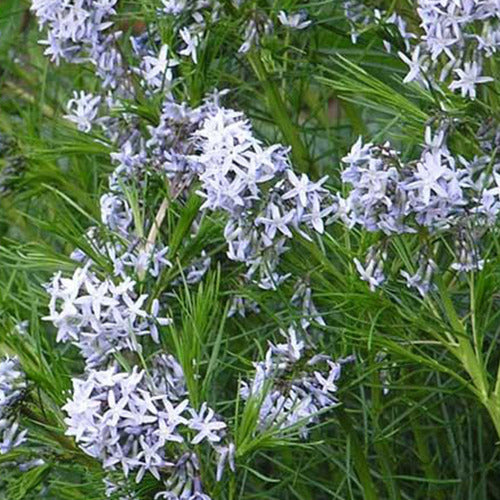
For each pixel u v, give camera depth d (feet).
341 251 2.83
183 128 2.83
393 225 2.60
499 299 2.88
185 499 2.57
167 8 2.99
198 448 2.60
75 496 2.94
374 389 3.03
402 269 2.84
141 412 2.53
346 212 2.68
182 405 2.54
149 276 2.84
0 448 2.68
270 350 2.75
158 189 2.96
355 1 3.05
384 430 3.05
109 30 2.99
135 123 3.02
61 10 2.91
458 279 2.97
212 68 3.15
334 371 2.74
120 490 2.69
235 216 2.65
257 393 2.68
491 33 2.65
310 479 3.13
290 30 3.07
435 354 3.13
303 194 2.64
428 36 2.68
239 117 2.82
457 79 2.76
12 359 2.75
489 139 2.72
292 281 2.95
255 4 3.01
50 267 3.01
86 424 2.52
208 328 2.80
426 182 2.57
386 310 2.78
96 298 2.64
